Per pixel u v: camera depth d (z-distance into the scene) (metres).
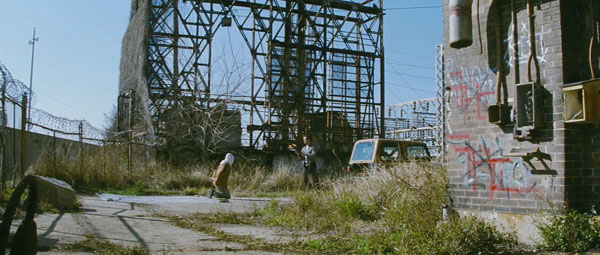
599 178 6.37
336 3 27.47
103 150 16.75
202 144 23.16
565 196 6.23
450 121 7.73
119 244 6.28
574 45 6.47
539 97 6.53
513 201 6.78
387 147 15.24
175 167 20.52
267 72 25.98
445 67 7.87
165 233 7.42
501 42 7.08
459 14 7.00
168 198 13.80
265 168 22.25
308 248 6.49
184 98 23.69
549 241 6.09
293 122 26.86
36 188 2.25
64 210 9.40
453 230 6.06
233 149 24.50
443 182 8.45
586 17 6.46
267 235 7.57
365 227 8.22
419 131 43.50
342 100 27.48
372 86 28.11
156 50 23.64
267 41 26.30
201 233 7.55
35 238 2.21
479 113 7.30
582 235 6.02
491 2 7.21
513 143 6.84
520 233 6.61
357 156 15.52
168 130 22.91
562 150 6.28
